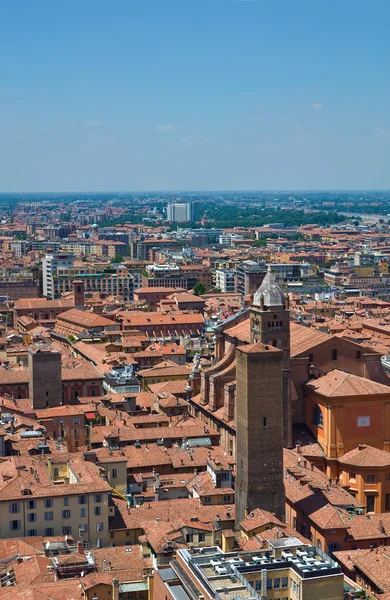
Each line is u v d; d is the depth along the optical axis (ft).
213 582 494.59
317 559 523.70
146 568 568.00
